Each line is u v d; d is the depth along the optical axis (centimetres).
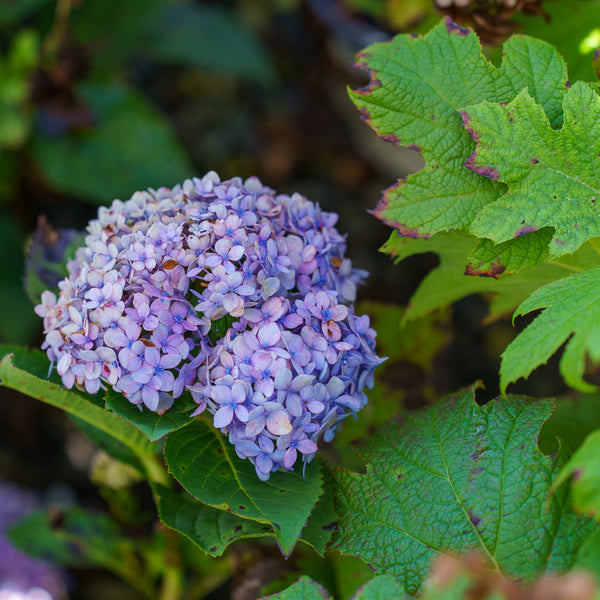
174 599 91
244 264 73
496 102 75
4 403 142
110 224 77
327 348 74
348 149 168
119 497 92
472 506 74
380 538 75
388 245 79
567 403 85
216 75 173
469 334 142
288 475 74
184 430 76
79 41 138
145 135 130
